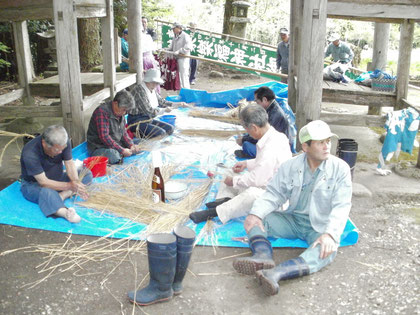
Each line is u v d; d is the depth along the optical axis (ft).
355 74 29.22
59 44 16.52
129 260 10.56
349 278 10.03
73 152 16.79
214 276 10.05
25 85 21.63
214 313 8.84
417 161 16.81
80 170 14.25
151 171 15.02
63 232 11.64
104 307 8.96
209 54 35.50
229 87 36.91
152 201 12.86
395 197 14.58
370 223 12.78
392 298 9.34
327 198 10.13
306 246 11.04
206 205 12.71
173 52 30.91
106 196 13.12
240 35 42.73
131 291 9.07
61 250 10.82
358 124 16.55
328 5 15.43
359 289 9.64
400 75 18.67
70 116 17.33
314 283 9.84
